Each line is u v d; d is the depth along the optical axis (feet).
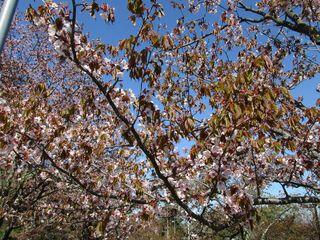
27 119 19.63
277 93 13.66
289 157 19.04
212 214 20.17
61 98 30.96
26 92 36.73
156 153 16.15
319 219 48.88
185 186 17.46
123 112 16.16
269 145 17.20
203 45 24.26
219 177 14.11
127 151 19.70
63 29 13.11
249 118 13.25
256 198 17.06
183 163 17.46
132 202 17.90
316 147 18.75
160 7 13.04
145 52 13.11
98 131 20.89
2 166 24.40
